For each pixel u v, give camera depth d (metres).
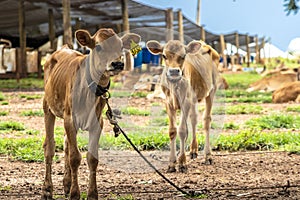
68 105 7.44
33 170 10.40
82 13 37.16
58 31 42.81
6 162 11.22
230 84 35.56
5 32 41.78
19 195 8.34
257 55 67.50
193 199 8.06
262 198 8.06
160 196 8.27
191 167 10.76
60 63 8.05
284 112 20.06
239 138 13.19
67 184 8.16
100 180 9.48
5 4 34.19
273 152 12.41
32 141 12.97
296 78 29.62
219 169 10.55
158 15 37.88
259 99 25.12
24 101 22.95
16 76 32.50
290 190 8.62
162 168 10.44
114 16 38.75
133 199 8.03
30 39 43.69
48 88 8.01
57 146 12.55
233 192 8.51
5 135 14.55
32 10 36.44
